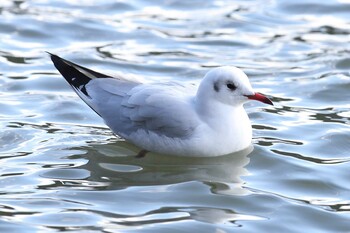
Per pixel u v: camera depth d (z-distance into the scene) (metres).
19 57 18.16
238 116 13.73
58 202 12.12
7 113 15.46
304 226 11.70
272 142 14.41
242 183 12.98
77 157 13.79
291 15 20.70
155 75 17.44
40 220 11.52
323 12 20.83
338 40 19.27
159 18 20.45
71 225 11.38
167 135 13.60
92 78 14.39
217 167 13.53
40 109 15.70
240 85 13.48
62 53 18.39
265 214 11.98
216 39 19.36
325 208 12.18
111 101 14.08
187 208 12.07
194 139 13.46
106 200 12.26
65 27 19.69
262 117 15.48
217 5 21.27
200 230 11.38
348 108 15.91
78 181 12.91
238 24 20.16
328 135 14.62
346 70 17.72
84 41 19.09
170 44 19.06
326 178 13.13
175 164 13.65
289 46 19.00
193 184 12.91
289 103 16.17
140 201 12.26
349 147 14.25
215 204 12.23
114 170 13.38
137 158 13.84
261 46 19.03
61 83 16.91
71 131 14.82
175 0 21.50
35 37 19.20
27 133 14.63
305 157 13.86
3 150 14.01
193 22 20.25
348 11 20.84
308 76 17.44
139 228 11.34
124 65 17.86
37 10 20.55
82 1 21.27
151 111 13.62
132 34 19.52
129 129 13.91
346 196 12.60
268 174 13.32
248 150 14.05
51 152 13.95
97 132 14.83
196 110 13.60
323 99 16.38
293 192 12.72
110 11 20.75
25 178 12.96
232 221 11.71
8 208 11.89
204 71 17.62
